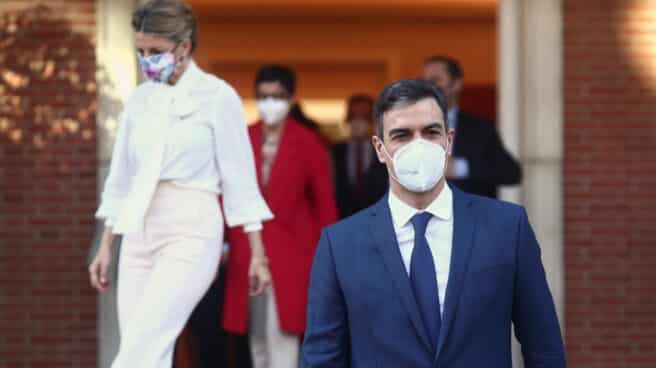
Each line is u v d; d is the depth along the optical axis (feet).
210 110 26.71
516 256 19.30
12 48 44.68
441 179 19.53
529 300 19.44
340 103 85.10
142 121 26.53
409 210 19.48
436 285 19.16
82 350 44.39
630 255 44.62
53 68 44.57
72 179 44.50
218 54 81.00
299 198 36.60
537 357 19.62
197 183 26.53
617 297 44.60
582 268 44.68
